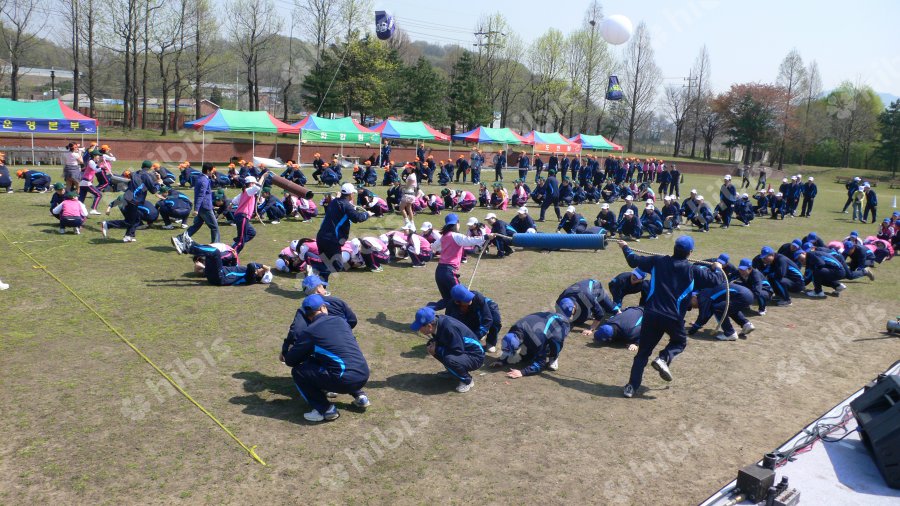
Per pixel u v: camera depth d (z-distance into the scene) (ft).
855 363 26.40
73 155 53.67
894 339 29.96
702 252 54.29
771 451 18.33
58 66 246.88
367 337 26.68
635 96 187.42
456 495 15.40
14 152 93.56
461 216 67.82
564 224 55.72
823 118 200.23
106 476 15.47
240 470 16.06
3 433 17.19
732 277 34.60
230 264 34.58
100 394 19.88
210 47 168.76
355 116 214.48
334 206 32.32
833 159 205.46
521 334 23.32
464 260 44.98
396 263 42.32
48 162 96.89
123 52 158.10
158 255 39.55
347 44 165.37
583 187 91.71
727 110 204.44
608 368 24.61
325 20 166.81
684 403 21.54
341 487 15.52
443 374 23.03
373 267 39.27
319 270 34.71
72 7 149.28
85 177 52.80
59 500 14.43
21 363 21.84
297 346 18.75
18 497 14.46
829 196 129.59
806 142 199.21
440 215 68.33
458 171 111.24
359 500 15.01
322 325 18.94
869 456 18.21
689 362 25.77
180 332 25.85
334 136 122.21
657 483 16.34
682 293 21.25
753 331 30.63
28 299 29.09
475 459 17.15
